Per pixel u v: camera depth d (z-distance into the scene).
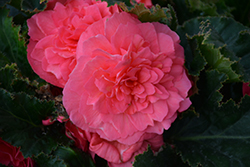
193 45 0.42
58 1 0.40
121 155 0.40
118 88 0.37
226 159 0.41
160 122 0.38
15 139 0.38
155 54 0.37
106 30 0.36
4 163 0.39
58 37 0.38
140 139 0.39
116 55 0.35
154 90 0.37
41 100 0.39
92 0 0.40
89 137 0.39
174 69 0.38
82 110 0.37
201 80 0.43
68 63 0.38
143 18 0.41
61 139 0.40
